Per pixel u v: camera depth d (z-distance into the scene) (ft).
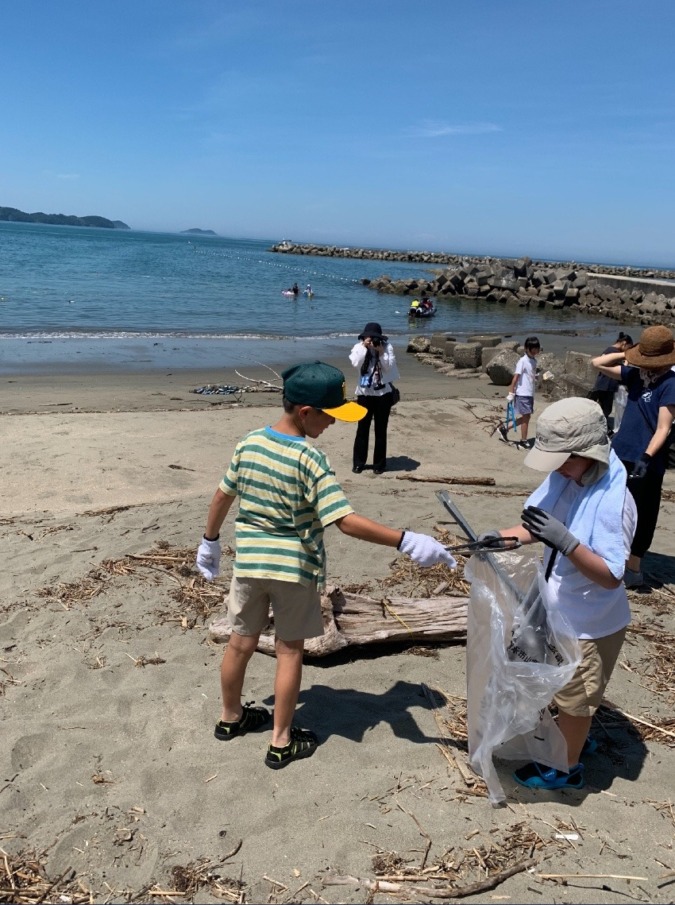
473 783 10.44
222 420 35.68
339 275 209.56
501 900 8.41
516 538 10.13
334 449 32.01
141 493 24.89
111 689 12.69
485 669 9.88
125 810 9.83
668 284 146.61
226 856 9.07
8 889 8.53
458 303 143.13
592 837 9.39
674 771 10.85
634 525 9.26
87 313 90.12
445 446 33.42
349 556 18.65
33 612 15.51
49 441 30.58
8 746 11.02
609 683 13.30
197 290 131.85
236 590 10.56
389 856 9.03
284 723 10.74
